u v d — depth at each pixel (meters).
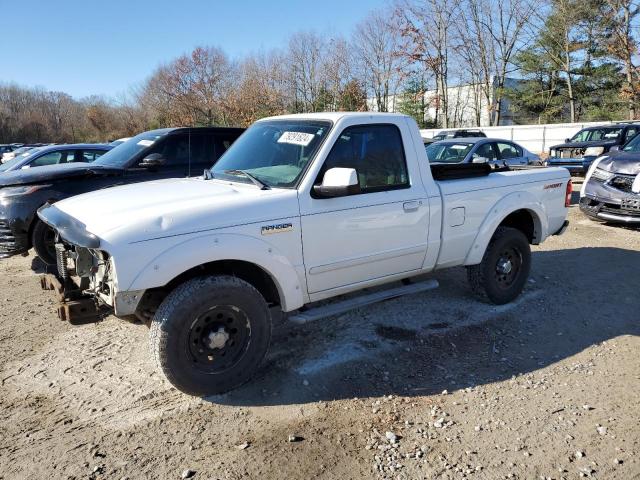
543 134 27.12
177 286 3.63
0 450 3.18
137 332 4.90
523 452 3.11
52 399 3.75
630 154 9.09
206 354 3.63
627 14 31.56
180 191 4.05
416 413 3.54
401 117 4.62
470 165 5.18
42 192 6.60
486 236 5.14
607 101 37.44
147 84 53.88
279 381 3.95
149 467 3.01
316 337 4.73
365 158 4.33
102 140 56.06
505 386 3.88
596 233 8.90
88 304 3.74
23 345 4.66
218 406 3.63
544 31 38.25
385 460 3.05
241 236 3.63
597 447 3.15
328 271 4.14
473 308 5.43
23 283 6.60
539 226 5.74
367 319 5.14
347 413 3.54
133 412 3.56
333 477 2.91
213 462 3.04
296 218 3.88
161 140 7.68
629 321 5.10
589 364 4.22
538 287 6.10
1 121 60.75
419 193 4.60
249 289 3.72
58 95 71.12
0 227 6.64
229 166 4.60
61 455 3.12
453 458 3.06
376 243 4.36
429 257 4.79
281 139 4.46
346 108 41.53
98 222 3.51
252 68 44.69
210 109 47.19
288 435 3.30
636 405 3.60
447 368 4.17
